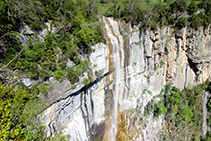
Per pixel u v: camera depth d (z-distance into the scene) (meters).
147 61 25.94
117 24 21.80
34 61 11.84
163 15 23.53
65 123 15.37
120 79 22.91
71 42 14.88
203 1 24.12
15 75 10.59
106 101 22.20
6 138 7.53
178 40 25.44
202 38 25.36
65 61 14.19
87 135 19.16
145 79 27.16
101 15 21.08
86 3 17.98
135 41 22.44
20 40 10.98
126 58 21.95
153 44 24.84
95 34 16.95
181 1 22.73
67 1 14.40
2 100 8.78
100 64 18.45
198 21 23.22
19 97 9.91
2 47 9.77
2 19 9.53
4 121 7.80
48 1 12.89
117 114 24.86
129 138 25.02
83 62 15.99
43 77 12.23
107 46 18.58
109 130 23.61
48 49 12.80
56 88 13.25
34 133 10.08
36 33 12.17
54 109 13.25
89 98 18.58
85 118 18.58
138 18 21.91
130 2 23.02
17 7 10.14
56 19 13.59
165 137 26.98
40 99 11.83
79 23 15.36
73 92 14.99
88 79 16.59
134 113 26.16
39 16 12.27
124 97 25.12
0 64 9.77
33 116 10.57
